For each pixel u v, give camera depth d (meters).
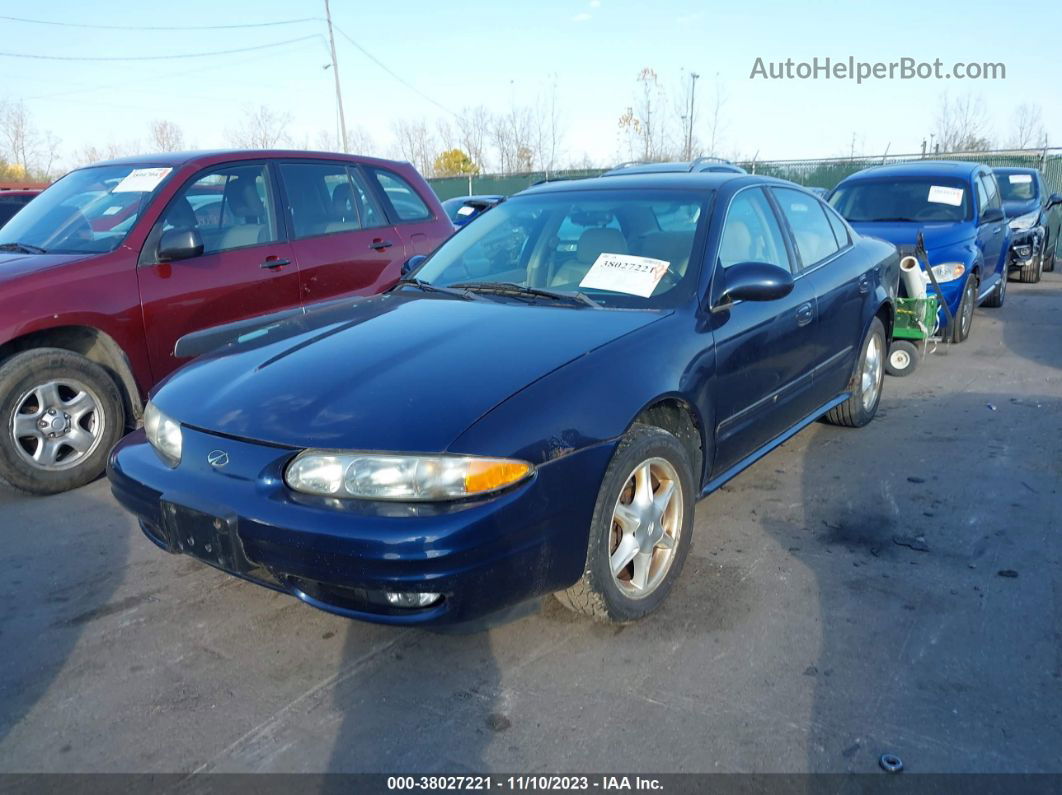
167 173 5.01
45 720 2.57
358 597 2.53
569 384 2.70
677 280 3.39
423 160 39.03
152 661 2.88
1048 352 7.24
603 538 2.77
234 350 3.31
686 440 3.28
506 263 3.88
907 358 6.45
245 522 2.53
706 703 2.56
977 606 3.07
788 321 3.82
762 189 4.14
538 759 2.34
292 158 5.61
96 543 3.84
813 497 4.12
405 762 2.35
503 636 2.96
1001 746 2.33
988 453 4.67
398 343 3.05
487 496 2.43
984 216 8.10
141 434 3.14
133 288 4.61
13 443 4.26
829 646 2.84
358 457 2.45
